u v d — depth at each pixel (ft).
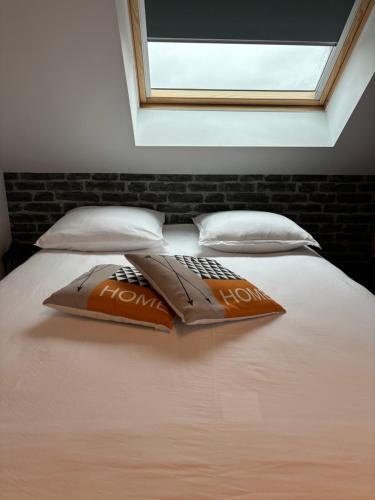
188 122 6.98
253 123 7.04
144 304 3.65
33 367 2.96
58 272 5.02
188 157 7.16
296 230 6.27
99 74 5.46
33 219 7.77
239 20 5.75
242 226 6.22
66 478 2.04
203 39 5.99
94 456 2.17
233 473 2.10
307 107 7.19
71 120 6.27
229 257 5.88
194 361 3.10
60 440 2.27
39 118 6.21
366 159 7.38
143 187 7.66
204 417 2.48
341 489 2.02
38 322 3.67
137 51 6.01
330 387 2.81
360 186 7.90
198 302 3.61
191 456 2.19
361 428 2.41
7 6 4.52
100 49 5.08
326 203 8.00
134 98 6.41
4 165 7.24
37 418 2.43
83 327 3.59
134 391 2.72
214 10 5.63
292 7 5.64
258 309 3.87
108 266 4.43
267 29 5.87
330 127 7.04
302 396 2.70
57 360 3.06
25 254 7.44
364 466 2.15
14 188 7.52
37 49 5.06
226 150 6.98
